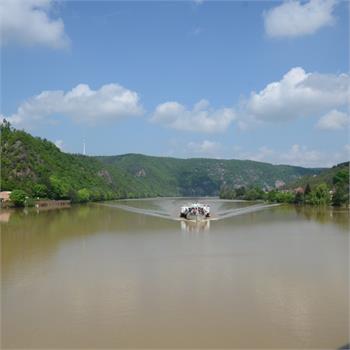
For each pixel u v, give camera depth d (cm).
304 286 3042
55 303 2680
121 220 9150
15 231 6756
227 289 2975
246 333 2169
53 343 2067
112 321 2352
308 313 2459
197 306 2595
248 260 4084
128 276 3391
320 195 16112
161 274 3459
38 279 3309
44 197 16962
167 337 2127
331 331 2191
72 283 3173
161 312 2489
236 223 8506
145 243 5341
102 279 3294
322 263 3909
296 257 4250
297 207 15175
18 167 18188
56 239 5722
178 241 5553
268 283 3139
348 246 5041
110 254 4466
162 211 13088
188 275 3419
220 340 2088
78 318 2400
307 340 2083
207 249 4822
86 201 19488
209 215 10444
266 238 5888
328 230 6994
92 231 6781
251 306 2588
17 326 2288
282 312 2478
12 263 3959
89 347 2022
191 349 1994
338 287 3011
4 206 13850
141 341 2083
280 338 2108
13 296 2841
